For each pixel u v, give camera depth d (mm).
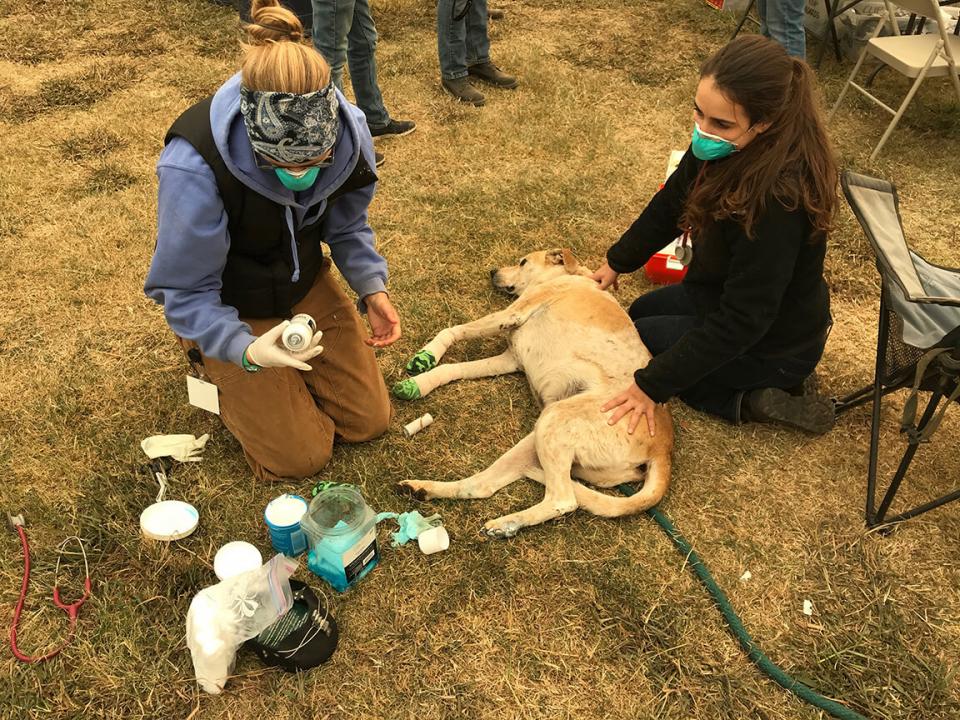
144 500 2594
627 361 2867
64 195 4129
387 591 2361
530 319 3131
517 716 2092
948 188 4605
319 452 2643
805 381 3127
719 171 2430
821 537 2625
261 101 1774
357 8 4238
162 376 3080
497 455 2875
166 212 1992
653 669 2213
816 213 2363
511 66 5758
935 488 2826
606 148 4805
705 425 3035
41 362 3115
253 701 2078
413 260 3828
